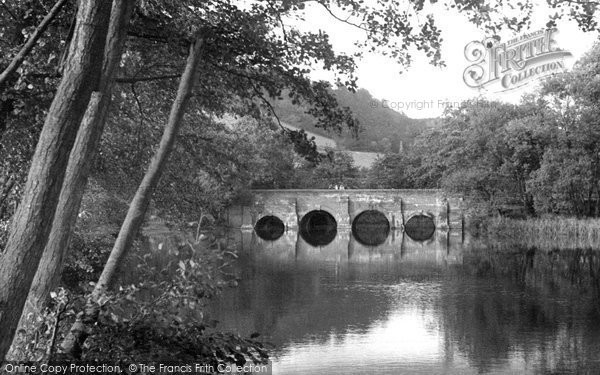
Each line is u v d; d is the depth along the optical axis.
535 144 63.34
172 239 7.96
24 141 10.73
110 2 5.14
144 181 8.39
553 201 60.97
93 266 20.53
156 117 14.21
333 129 11.07
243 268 40.59
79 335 6.67
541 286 32.00
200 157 14.66
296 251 52.88
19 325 6.00
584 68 60.19
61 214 6.21
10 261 4.55
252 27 9.88
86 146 6.29
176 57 11.30
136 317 6.88
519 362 18.19
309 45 10.28
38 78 8.80
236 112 12.41
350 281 34.62
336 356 18.83
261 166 74.44
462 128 69.88
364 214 91.50
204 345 7.68
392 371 17.30
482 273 37.19
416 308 26.66
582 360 18.34
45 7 9.09
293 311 25.58
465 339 21.12
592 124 58.28
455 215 75.44
